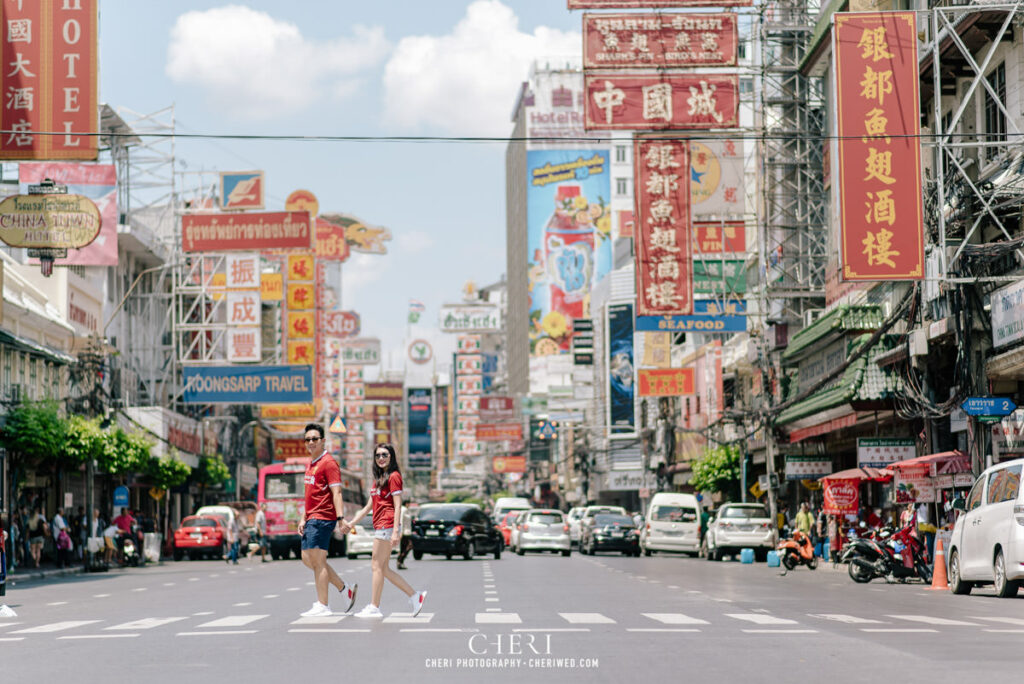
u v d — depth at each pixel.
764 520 43.88
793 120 49.94
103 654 12.01
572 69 146.00
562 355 137.25
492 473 175.12
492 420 145.38
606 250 145.00
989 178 31.02
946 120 35.09
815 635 13.55
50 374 48.47
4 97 33.94
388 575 15.95
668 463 76.75
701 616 16.41
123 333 64.38
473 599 20.06
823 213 49.25
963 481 31.03
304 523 15.91
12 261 45.22
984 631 14.15
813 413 43.03
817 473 45.31
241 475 82.38
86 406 49.66
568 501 121.25
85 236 37.41
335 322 153.38
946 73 32.97
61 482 50.72
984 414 27.45
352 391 155.88
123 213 63.09
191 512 76.50
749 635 13.52
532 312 145.38
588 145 145.38
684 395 64.06
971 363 29.05
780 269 49.66
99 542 40.47
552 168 145.25
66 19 34.03
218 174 70.56
